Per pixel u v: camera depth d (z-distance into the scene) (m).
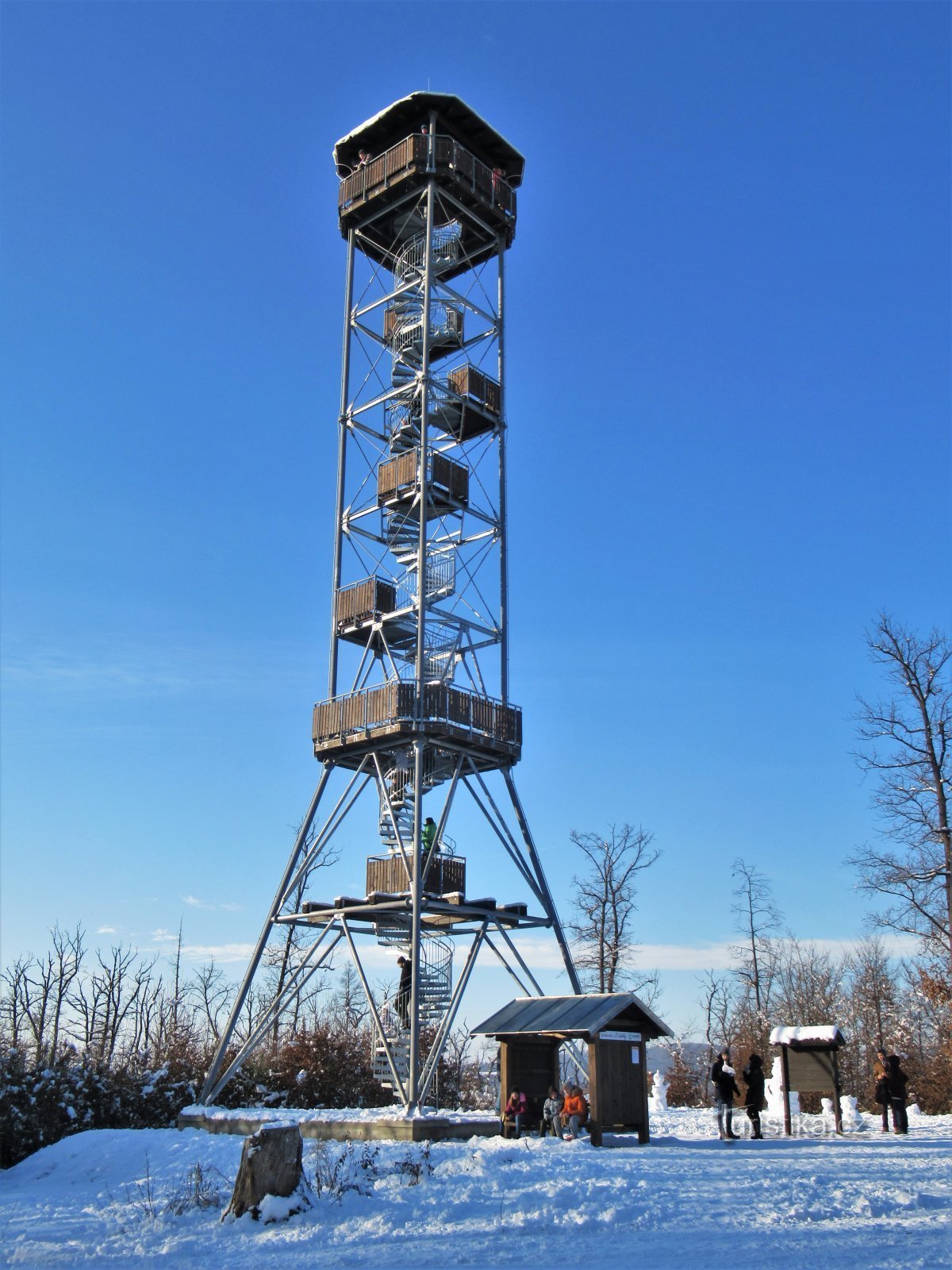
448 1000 33.31
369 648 37.09
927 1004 59.94
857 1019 65.19
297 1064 42.78
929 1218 16.41
